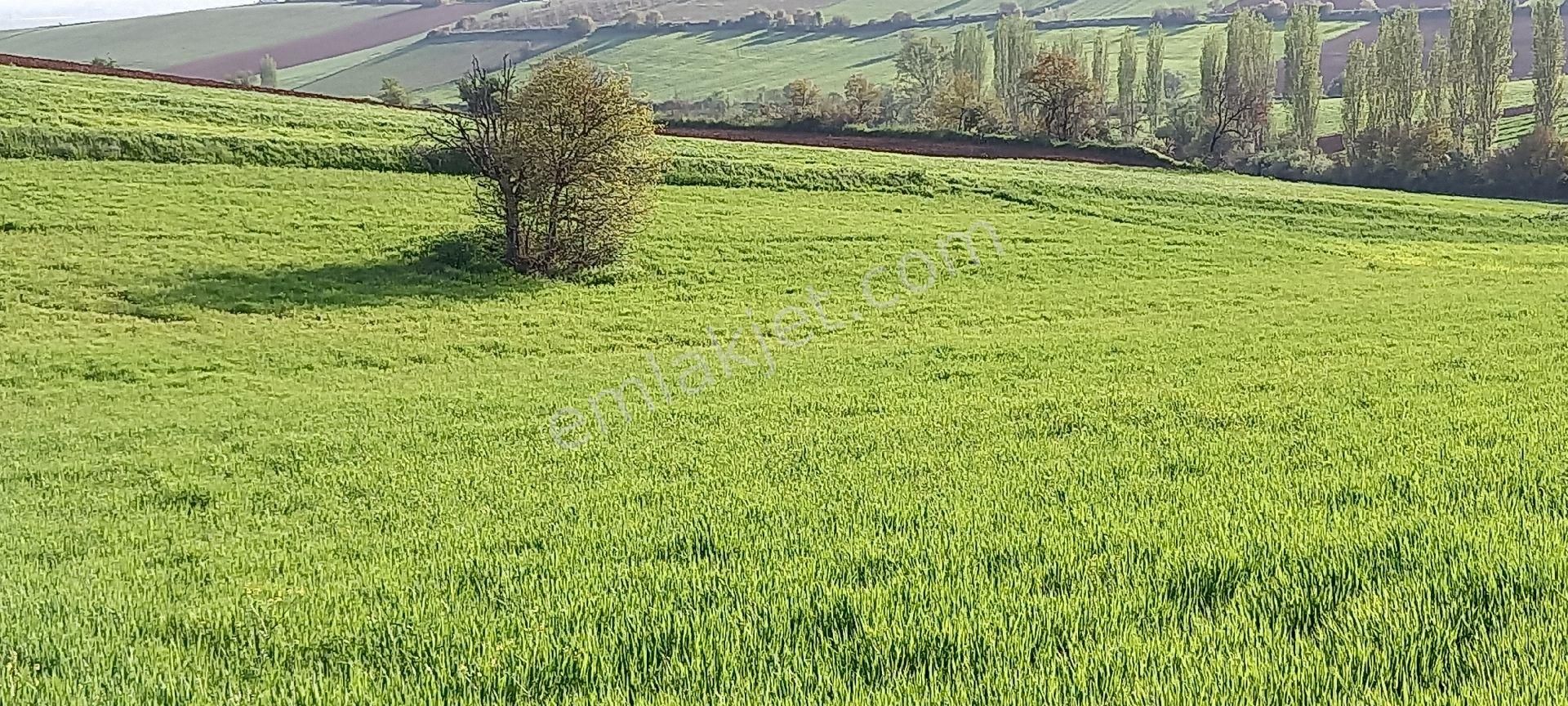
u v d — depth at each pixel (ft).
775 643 23.24
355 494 52.08
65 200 152.87
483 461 58.49
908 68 411.13
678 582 29.09
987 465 47.52
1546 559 25.61
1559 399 57.72
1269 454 45.93
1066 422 58.54
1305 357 84.12
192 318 117.60
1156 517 33.86
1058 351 93.61
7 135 171.12
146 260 134.41
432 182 179.83
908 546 31.76
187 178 168.86
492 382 91.66
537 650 23.53
